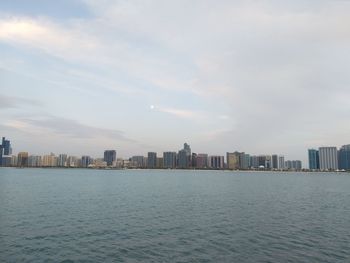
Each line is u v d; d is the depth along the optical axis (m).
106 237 38.00
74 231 40.66
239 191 104.69
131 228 43.03
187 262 29.44
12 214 51.78
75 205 63.97
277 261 29.67
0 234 38.16
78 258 30.14
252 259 30.28
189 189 110.94
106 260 29.72
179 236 39.03
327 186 140.50
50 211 55.41
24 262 28.75
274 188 121.94
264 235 39.78
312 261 29.69
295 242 36.47
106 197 80.44
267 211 59.16
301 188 124.50
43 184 124.06
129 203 68.81
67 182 142.00
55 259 29.72
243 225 45.84
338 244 35.56
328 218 52.19
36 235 38.16
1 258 29.67
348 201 77.69
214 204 68.75
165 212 56.72
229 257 30.89
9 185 115.00
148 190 104.38
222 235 39.69
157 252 32.38
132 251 32.59
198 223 47.06
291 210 60.91
